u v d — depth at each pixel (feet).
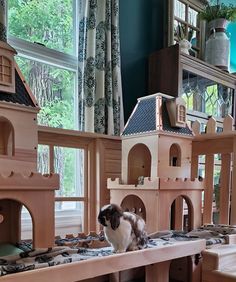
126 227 2.95
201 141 4.95
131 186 4.20
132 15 6.46
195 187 4.37
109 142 5.05
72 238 3.80
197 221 4.44
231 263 3.65
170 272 4.05
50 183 2.89
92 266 2.59
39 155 5.05
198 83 6.50
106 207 3.02
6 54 2.88
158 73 6.37
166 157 4.18
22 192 2.75
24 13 5.19
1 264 2.48
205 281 3.60
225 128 4.77
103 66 5.33
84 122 5.20
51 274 2.36
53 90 5.51
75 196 5.24
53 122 5.49
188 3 7.20
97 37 5.31
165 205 3.97
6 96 2.91
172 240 3.57
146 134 4.20
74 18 5.81
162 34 6.99
